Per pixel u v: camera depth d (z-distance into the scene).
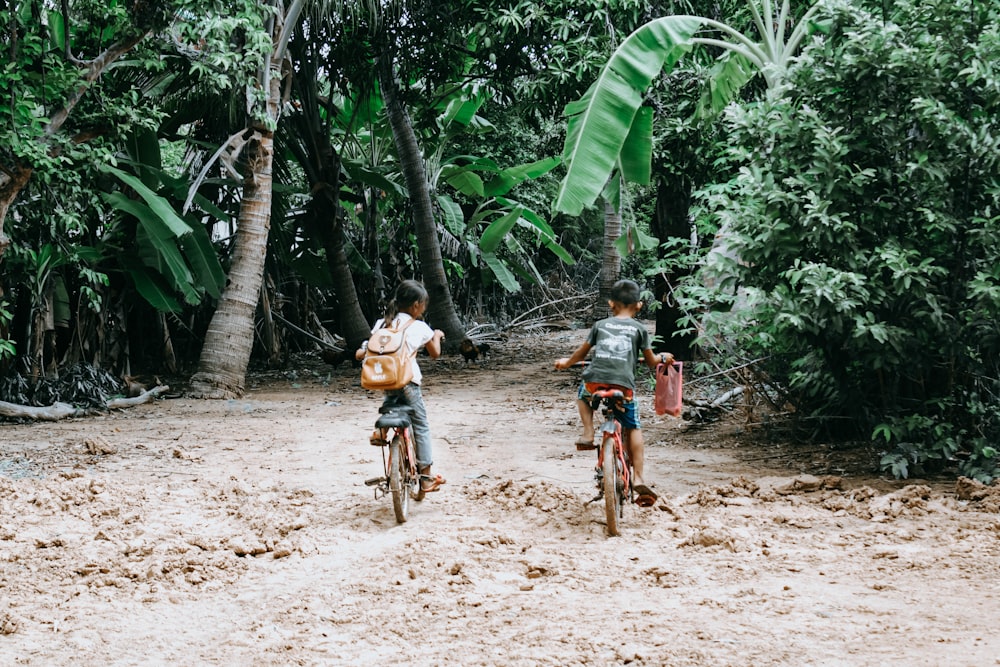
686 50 10.62
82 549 5.46
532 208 25.33
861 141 7.48
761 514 6.14
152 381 14.36
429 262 19.55
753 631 4.12
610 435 5.74
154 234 12.83
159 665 3.87
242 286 13.52
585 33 13.77
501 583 4.88
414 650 3.99
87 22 11.23
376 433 5.94
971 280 7.19
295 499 6.70
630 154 12.03
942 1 7.06
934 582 4.80
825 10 7.68
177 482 7.26
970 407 7.31
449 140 23.41
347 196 19.94
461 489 6.94
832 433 8.68
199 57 12.02
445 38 16.66
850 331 7.27
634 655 3.83
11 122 9.29
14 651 4.00
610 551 5.41
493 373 16.23
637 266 21.31
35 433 9.77
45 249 11.57
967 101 7.26
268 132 13.57
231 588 4.86
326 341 19.41
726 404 10.31
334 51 17.17
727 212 7.80
